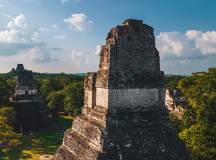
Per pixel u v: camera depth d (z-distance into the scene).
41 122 80.31
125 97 22.91
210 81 75.38
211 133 39.28
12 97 81.31
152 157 21.66
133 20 23.70
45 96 110.38
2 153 54.81
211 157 37.53
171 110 67.75
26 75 81.06
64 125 85.25
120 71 22.91
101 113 22.75
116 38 23.00
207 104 46.12
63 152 25.88
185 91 75.81
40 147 61.19
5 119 63.59
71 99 92.88
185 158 22.77
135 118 22.70
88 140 22.81
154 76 24.08
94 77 24.97
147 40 24.06
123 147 21.23
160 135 22.77
